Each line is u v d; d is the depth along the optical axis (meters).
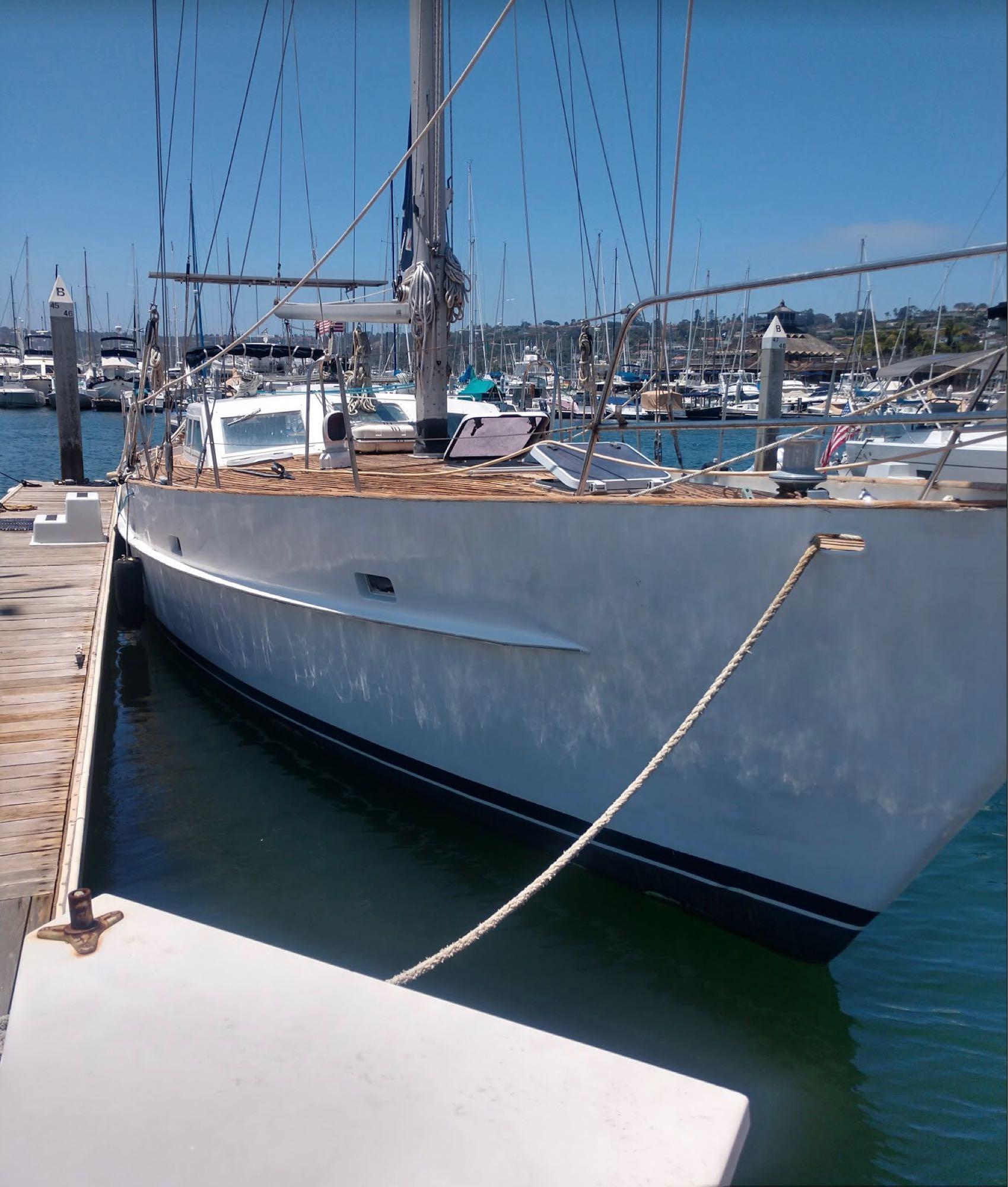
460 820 5.18
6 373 61.22
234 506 6.11
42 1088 2.01
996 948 4.29
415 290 6.60
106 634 7.55
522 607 4.34
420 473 6.04
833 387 4.23
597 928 4.30
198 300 7.88
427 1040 2.17
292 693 6.15
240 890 4.70
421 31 6.12
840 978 4.02
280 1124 1.92
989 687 2.99
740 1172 3.01
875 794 3.37
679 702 3.84
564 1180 1.79
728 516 3.48
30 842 4.12
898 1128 3.20
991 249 2.83
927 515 2.99
